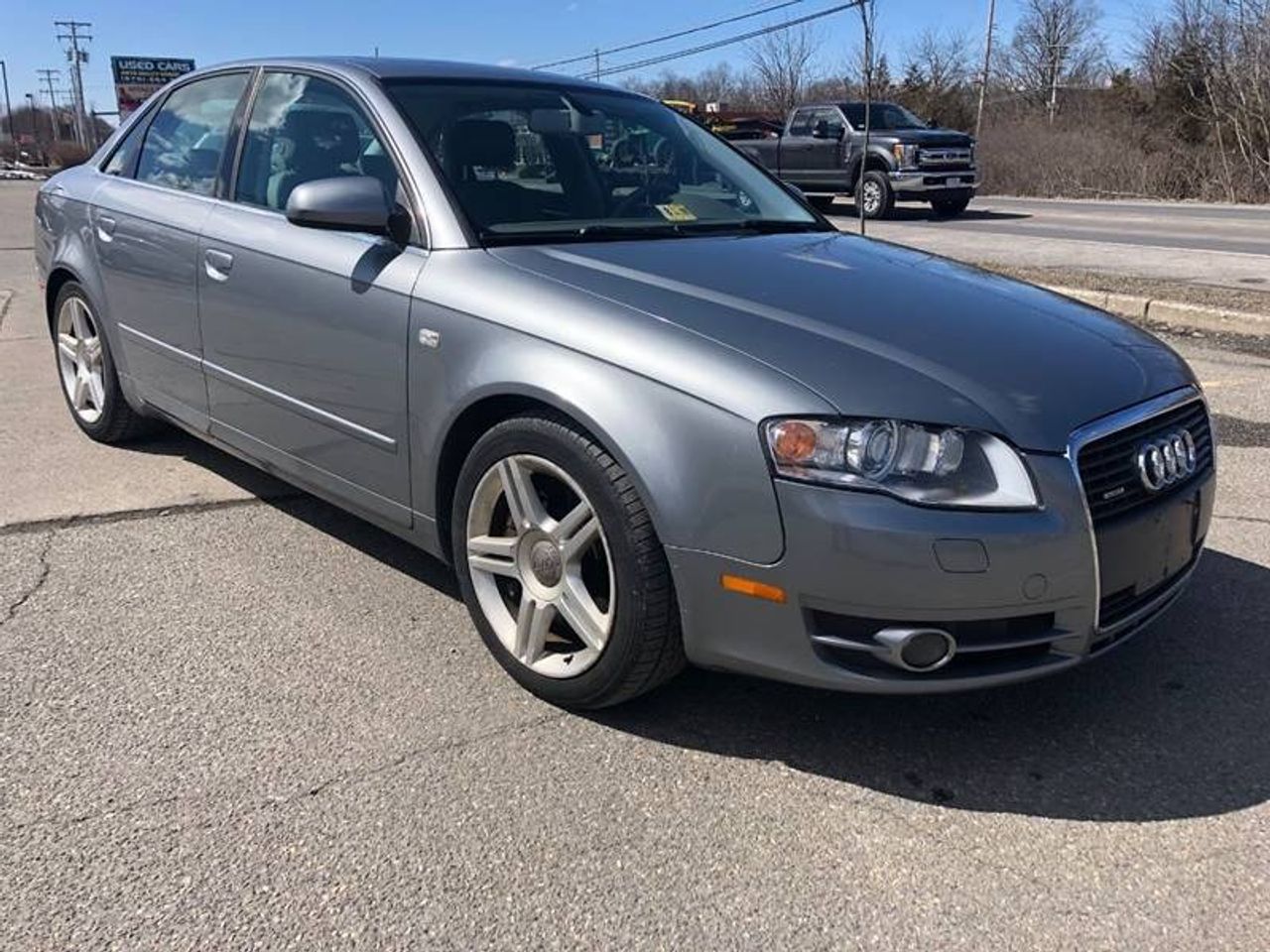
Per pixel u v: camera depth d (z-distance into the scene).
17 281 10.86
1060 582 2.57
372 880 2.41
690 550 2.65
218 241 4.00
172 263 4.27
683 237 3.62
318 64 3.98
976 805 2.71
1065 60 51.75
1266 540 4.32
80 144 85.38
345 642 3.46
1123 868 2.49
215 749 2.88
